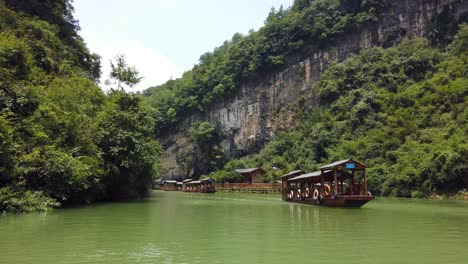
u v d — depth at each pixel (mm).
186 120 108125
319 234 13266
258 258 9281
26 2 40969
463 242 11633
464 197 38344
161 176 104125
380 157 55344
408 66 73250
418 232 13812
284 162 75750
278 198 42406
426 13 81562
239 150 95500
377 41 84812
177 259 9141
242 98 97750
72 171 22641
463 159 40062
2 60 25984
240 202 33781
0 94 22828
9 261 8836
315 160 68562
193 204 30172
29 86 25062
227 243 11375
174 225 15789
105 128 30828
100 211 21844
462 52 68375
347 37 87688
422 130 53469
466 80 57094
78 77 37375
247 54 99000
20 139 21875
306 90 89062
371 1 86375
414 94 63969
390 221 17516
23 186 20828
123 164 30609
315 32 90250
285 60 93250
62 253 9773
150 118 37375
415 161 46406
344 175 28609
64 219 17344
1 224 15359
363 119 68312
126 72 36062
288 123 88875
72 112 28031
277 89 93000
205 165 98250
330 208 25844
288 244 11219
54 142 24188
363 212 22531
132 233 13352
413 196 43406
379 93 71000
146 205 27938
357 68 79688
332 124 73188
